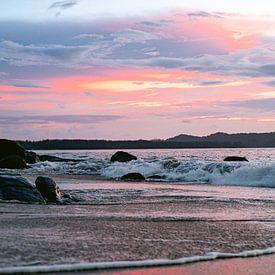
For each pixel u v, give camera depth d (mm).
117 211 14109
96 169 43156
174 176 32781
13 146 52062
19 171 39625
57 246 8758
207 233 10703
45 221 11602
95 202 16734
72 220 11938
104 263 7723
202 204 16453
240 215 13773
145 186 25312
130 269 7617
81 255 8164
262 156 68812
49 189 16844
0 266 7281
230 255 8680
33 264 7457
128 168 37969
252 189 23922
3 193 15953
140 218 12641
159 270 7645
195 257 8422
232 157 43875
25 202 15570
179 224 11852
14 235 9609
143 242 9453
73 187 23406
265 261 8398
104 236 9898
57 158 61719
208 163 33906
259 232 10977
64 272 7238
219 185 26891
